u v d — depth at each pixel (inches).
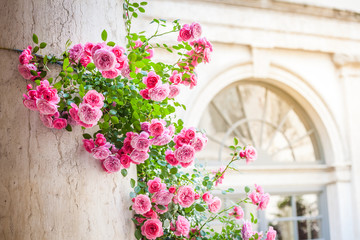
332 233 226.8
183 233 83.6
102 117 75.3
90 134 72.4
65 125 68.4
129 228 76.1
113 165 71.1
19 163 67.4
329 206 228.2
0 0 71.3
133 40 90.7
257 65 209.9
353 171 225.3
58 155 68.8
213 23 199.8
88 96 67.1
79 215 68.8
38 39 71.2
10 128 68.1
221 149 211.2
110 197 72.8
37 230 66.5
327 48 226.8
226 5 203.6
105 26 77.8
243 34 207.0
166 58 175.9
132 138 73.2
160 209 80.5
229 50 205.8
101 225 70.6
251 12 209.3
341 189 223.1
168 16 183.0
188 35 87.8
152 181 80.7
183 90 189.3
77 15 74.3
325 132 226.2
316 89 222.2
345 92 228.8
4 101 68.6
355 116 228.8
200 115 194.4
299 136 231.5
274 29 213.5
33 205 66.9
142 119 79.2
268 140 223.8
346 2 236.5
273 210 218.4
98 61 66.7
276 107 228.4
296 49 221.0
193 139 79.1
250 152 94.7
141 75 78.6
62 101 70.1
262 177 212.8
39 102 64.4
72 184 69.0
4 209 66.3
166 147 88.3
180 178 94.5
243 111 219.9
